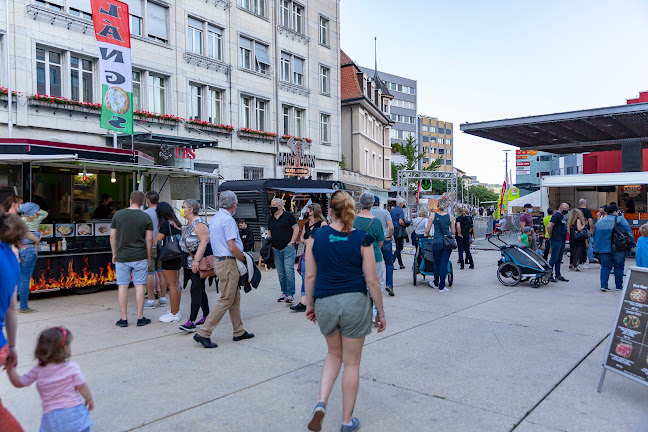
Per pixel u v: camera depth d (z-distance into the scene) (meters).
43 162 8.26
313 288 3.59
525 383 4.34
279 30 23.03
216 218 5.49
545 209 17.36
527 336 5.86
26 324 6.55
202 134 18.78
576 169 44.09
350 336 3.37
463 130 19.84
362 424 3.56
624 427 3.50
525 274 9.41
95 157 9.10
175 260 6.62
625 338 4.05
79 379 2.95
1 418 2.71
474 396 4.06
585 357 5.07
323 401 3.26
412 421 3.61
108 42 12.31
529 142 23.27
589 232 12.29
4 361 2.75
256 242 12.81
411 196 33.91
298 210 14.63
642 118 17.09
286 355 5.20
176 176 11.50
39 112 13.38
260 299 8.39
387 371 4.65
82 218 9.63
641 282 4.04
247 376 4.55
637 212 17.47
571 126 18.77
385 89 42.25
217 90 19.88
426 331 6.10
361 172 32.53
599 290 9.20
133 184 10.42
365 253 3.37
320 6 26.05
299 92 24.44
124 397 4.05
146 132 15.07
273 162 22.69
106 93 12.29
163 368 4.77
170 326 6.46
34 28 13.33
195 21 18.80
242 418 3.67
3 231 2.82
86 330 6.23
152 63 16.80
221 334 6.05
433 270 9.34
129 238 6.38
